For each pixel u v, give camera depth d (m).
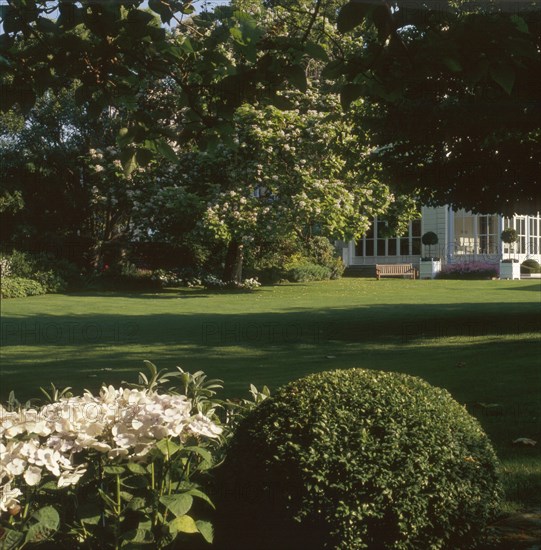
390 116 12.60
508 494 4.61
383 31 3.67
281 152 26.84
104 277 30.80
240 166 27.31
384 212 29.09
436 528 3.37
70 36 4.20
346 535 3.20
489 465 3.59
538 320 14.73
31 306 22.38
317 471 3.27
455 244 38.19
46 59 4.33
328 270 34.34
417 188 14.22
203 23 4.32
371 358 10.83
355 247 41.06
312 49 4.08
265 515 3.36
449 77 11.81
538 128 12.47
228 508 3.45
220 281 29.92
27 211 30.34
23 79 4.40
